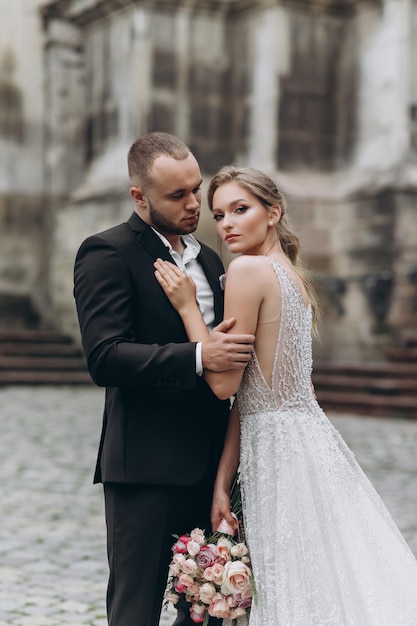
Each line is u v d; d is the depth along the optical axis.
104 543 6.45
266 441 3.41
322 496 3.38
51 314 18.06
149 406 3.40
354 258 14.89
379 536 3.45
